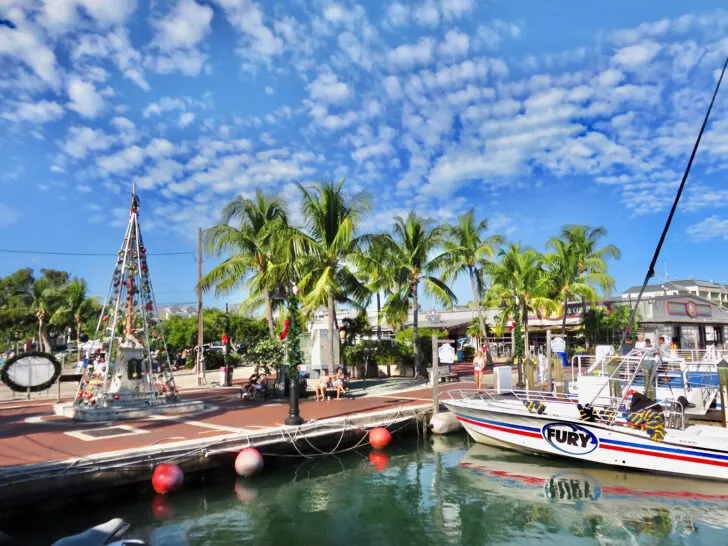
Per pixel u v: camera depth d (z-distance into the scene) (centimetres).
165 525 880
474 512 958
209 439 1133
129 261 1709
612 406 1270
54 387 2609
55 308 5959
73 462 929
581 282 3597
